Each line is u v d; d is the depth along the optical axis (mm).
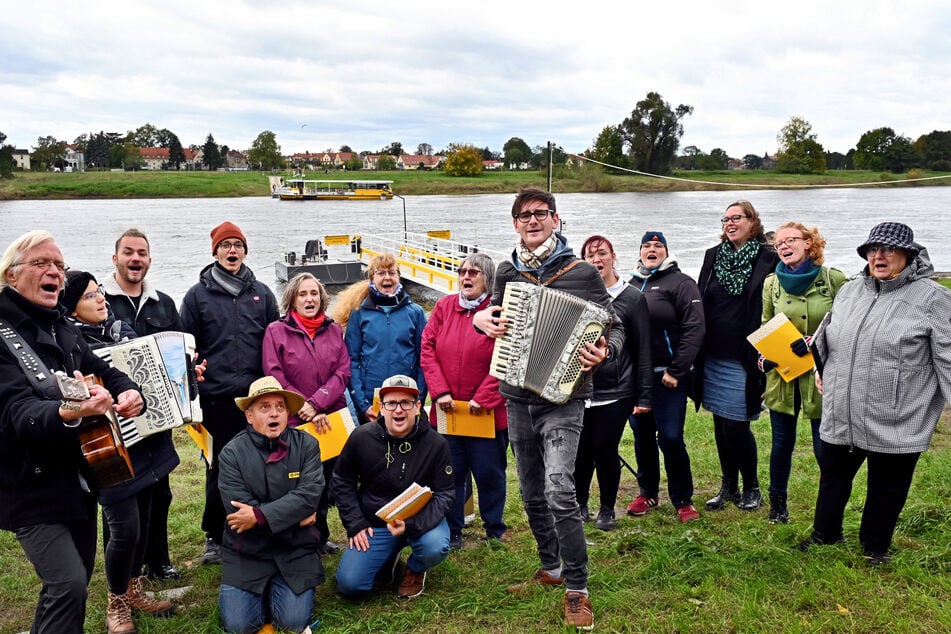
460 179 130750
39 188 108125
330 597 4945
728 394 5926
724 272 5906
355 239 29609
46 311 3803
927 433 4453
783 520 5645
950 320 4379
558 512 4172
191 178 129125
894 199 93375
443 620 4473
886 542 4684
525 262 4422
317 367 5699
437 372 5664
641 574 4785
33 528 3711
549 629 4191
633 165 113250
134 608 4688
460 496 5672
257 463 4715
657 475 6285
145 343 4422
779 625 4070
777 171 129750
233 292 5648
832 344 4773
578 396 4281
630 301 5625
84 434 3746
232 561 4590
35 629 3750
